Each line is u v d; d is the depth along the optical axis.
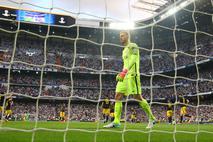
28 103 40.59
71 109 41.09
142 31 44.00
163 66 43.62
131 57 7.93
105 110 21.80
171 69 41.84
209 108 32.47
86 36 47.44
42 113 39.53
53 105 41.56
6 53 42.84
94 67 46.00
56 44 47.16
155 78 43.59
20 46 44.62
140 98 8.35
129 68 7.91
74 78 44.69
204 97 37.56
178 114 29.73
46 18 43.59
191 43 42.03
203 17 35.44
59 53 46.28
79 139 5.45
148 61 46.25
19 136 5.75
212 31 38.25
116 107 8.37
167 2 33.81
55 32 46.19
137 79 8.20
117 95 8.20
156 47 46.94
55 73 43.94
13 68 40.81
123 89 8.14
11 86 41.06
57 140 5.20
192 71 41.28
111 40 47.94
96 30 45.12
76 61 46.19
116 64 46.91
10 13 41.78
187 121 29.05
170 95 39.69
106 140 5.37
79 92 43.44
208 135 7.16
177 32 43.12
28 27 44.47
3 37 44.34
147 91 42.38
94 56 47.50
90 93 43.72
